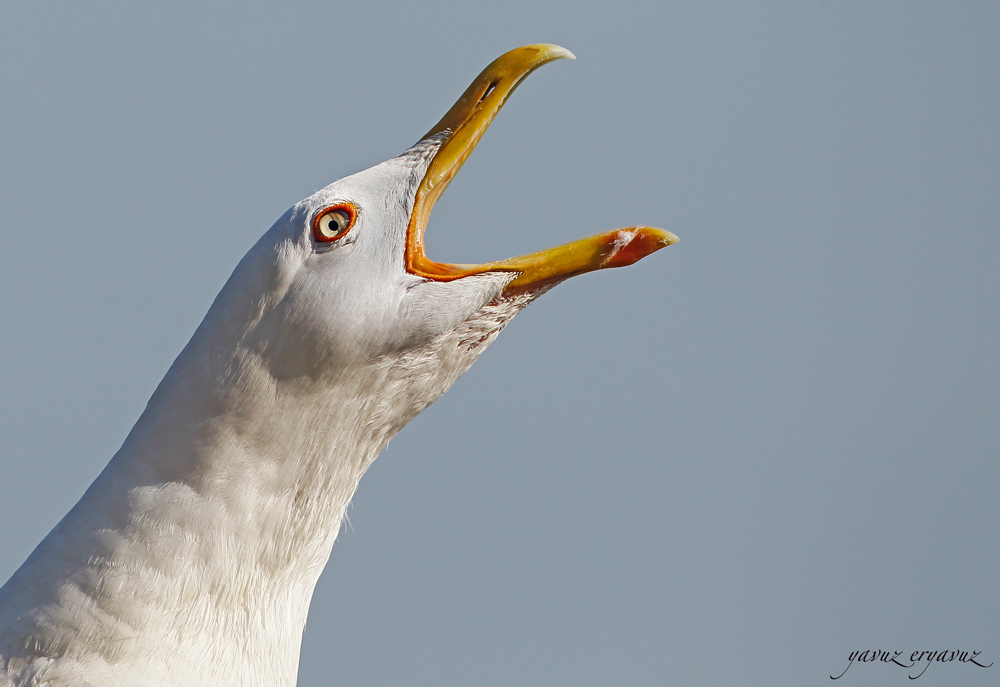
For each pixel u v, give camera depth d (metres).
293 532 8.74
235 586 8.38
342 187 9.19
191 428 8.41
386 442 9.38
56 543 8.27
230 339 8.53
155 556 8.12
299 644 9.02
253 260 8.76
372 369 8.95
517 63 10.20
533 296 9.66
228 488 8.38
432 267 9.26
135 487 8.29
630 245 9.75
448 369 9.38
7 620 7.99
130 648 7.93
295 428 8.63
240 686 8.35
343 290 8.77
